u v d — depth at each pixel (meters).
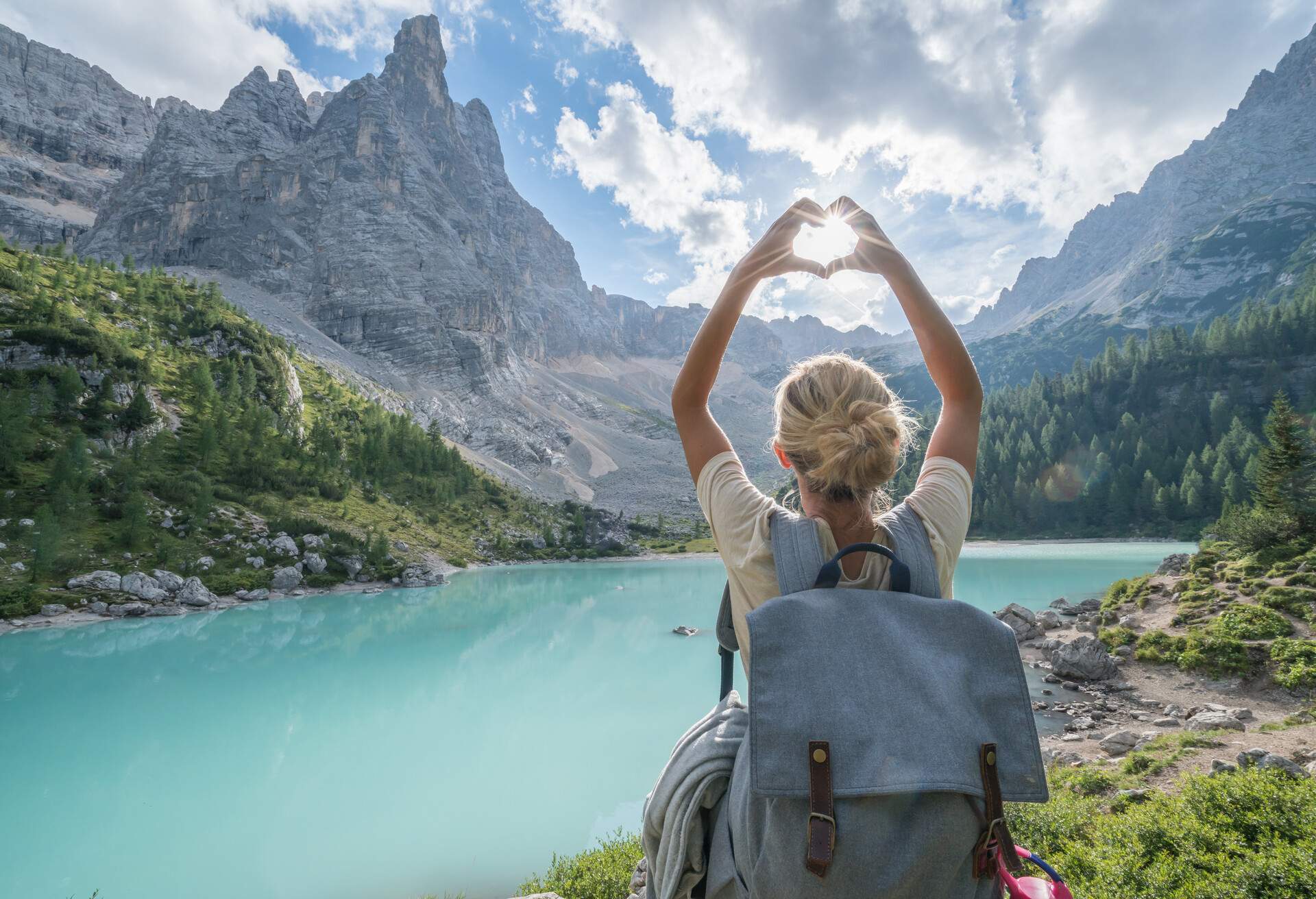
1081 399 146.88
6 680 31.78
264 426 98.81
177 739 24.94
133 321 109.06
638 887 7.87
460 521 110.25
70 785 20.42
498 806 18.45
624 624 49.84
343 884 14.11
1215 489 102.19
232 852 15.80
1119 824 6.96
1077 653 24.91
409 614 53.47
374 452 115.81
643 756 22.73
